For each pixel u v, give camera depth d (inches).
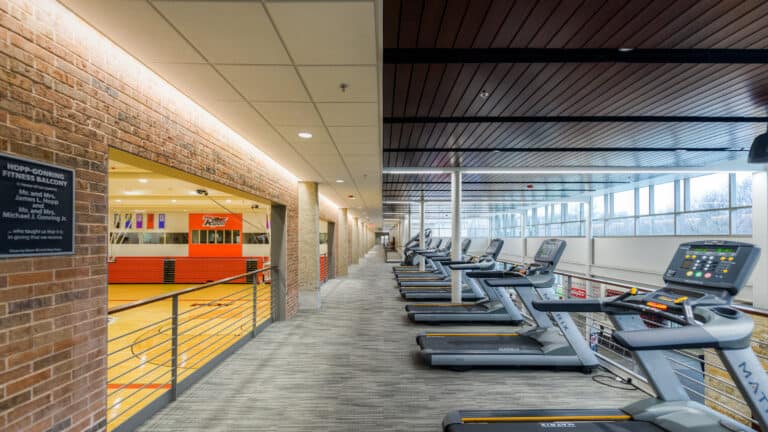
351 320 265.6
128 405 139.9
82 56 85.7
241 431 114.4
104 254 92.4
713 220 354.9
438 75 140.6
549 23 108.1
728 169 300.4
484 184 434.9
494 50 123.9
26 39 72.6
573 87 152.0
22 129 71.7
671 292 98.0
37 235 74.5
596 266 519.8
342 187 342.3
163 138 115.6
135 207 517.3
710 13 102.7
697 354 327.9
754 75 140.3
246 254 571.2
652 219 437.4
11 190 69.4
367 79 108.3
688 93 157.8
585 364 160.7
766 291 277.0
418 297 337.4
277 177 237.5
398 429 116.5
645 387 146.3
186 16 77.5
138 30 83.5
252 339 215.5
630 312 106.2
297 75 106.0
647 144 242.1
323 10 74.9
